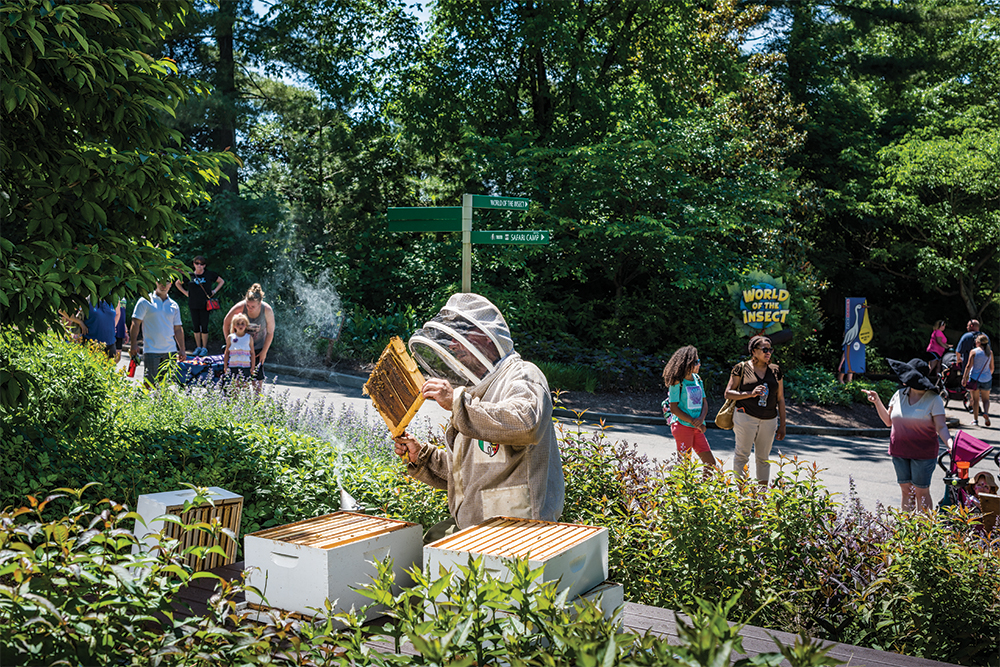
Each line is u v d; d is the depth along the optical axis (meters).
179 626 1.78
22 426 4.82
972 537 4.04
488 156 18.31
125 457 4.83
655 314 18.39
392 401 2.71
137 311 9.73
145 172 4.91
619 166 17.09
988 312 27.25
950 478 6.77
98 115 4.80
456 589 1.72
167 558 1.90
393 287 19.50
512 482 2.73
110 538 1.81
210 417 6.16
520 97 21.70
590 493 4.45
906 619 3.55
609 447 4.85
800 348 18.55
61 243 4.76
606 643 1.36
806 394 16.17
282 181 22.58
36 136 4.89
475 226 18.70
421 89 21.56
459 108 20.62
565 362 16.89
